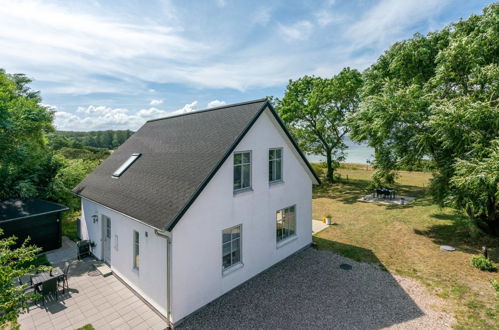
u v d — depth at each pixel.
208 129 10.55
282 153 11.16
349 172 42.69
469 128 11.81
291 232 12.05
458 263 10.77
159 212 7.46
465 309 7.64
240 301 8.26
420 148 14.16
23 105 15.34
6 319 5.12
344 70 28.39
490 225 13.55
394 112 14.53
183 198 7.37
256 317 7.43
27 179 15.15
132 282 8.90
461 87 14.63
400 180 33.03
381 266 10.63
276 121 10.43
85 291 8.91
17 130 14.62
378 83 20.98
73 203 17.98
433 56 18.70
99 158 38.28
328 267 10.62
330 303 8.08
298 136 32.03
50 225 12.65
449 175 13.14
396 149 15.24
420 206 20.22
